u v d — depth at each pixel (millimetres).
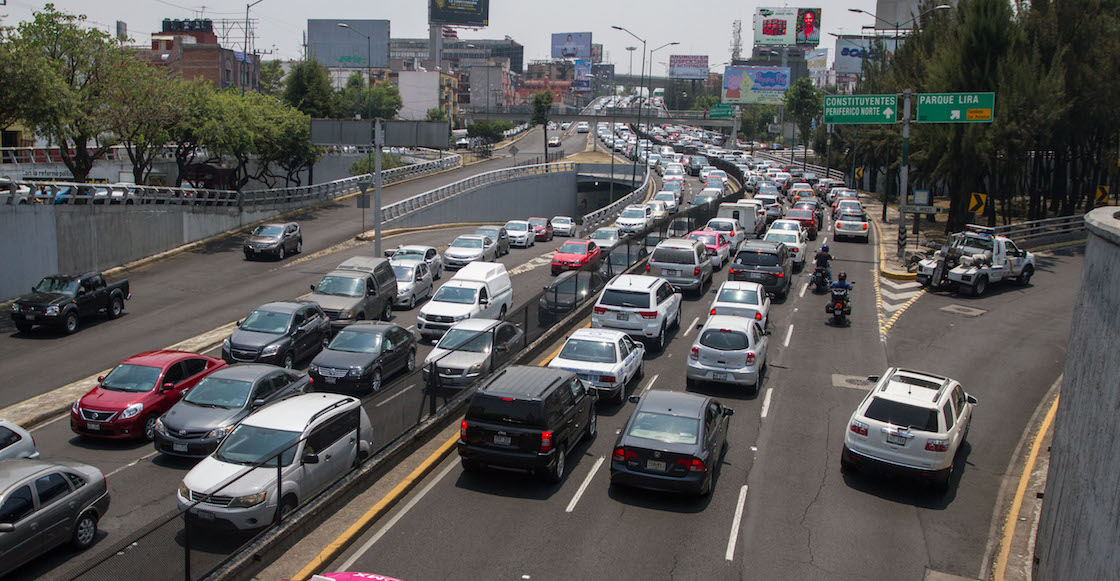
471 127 133250
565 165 93188
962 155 47375
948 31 52000
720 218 45000
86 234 35844
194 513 12422
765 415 19688
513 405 14797
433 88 154125
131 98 41875
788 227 40562
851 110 39500
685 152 128625
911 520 14414
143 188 41406
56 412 19531
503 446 14797
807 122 127250
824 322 29641
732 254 42844
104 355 24641
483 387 15336
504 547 12781
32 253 32500
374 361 21266
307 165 67500
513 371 16422
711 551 12891
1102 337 10211
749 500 14898
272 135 59125
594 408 17953
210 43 98812
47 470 12219
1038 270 41156
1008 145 46125
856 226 49000
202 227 45750
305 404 14711
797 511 14531
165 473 15836
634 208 56188
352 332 22203
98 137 43000
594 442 17656
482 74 192875
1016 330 29219
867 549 13227
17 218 31656
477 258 41156
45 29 38250
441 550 12648
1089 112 49438
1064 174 55062
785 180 77500
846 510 14664
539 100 107188
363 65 162500
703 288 34906
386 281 30203
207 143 48250
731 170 92750
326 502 13375
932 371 24000
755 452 17328
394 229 54219
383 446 15781
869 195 82812
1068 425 11734
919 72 60156
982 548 13453
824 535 13633
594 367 19672
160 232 41625
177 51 95875
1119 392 9023
